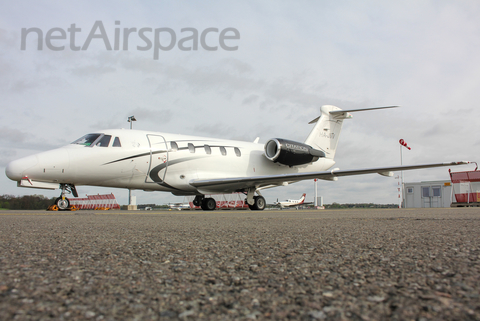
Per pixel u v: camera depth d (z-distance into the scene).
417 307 1.01
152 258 1.87
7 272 1.47
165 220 5.69
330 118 20.00
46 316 0.93
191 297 1.14
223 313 0.98
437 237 2.81
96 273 1.48
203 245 2.41
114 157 12.84
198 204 16.39
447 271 1.49
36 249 2.18
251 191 16.08
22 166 11.36
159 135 14.45
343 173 13.04
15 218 6.34
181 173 14.60
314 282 1.33
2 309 0.97
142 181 13.68
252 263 1.74
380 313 0.96
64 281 1.33
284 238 2.82
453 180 24.03
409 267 1.59
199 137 15.98
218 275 1.47
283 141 16.70
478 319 0.91
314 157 18.12
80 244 2.45
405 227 3.85
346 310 1.00
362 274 1.46
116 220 5.70
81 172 12.27
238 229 3.74
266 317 0.95
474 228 3.68
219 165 15.81
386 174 12.52
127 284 1.30
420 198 27.53
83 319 0.91
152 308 1.02
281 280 1.37
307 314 0.97
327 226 4.10
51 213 9.48
